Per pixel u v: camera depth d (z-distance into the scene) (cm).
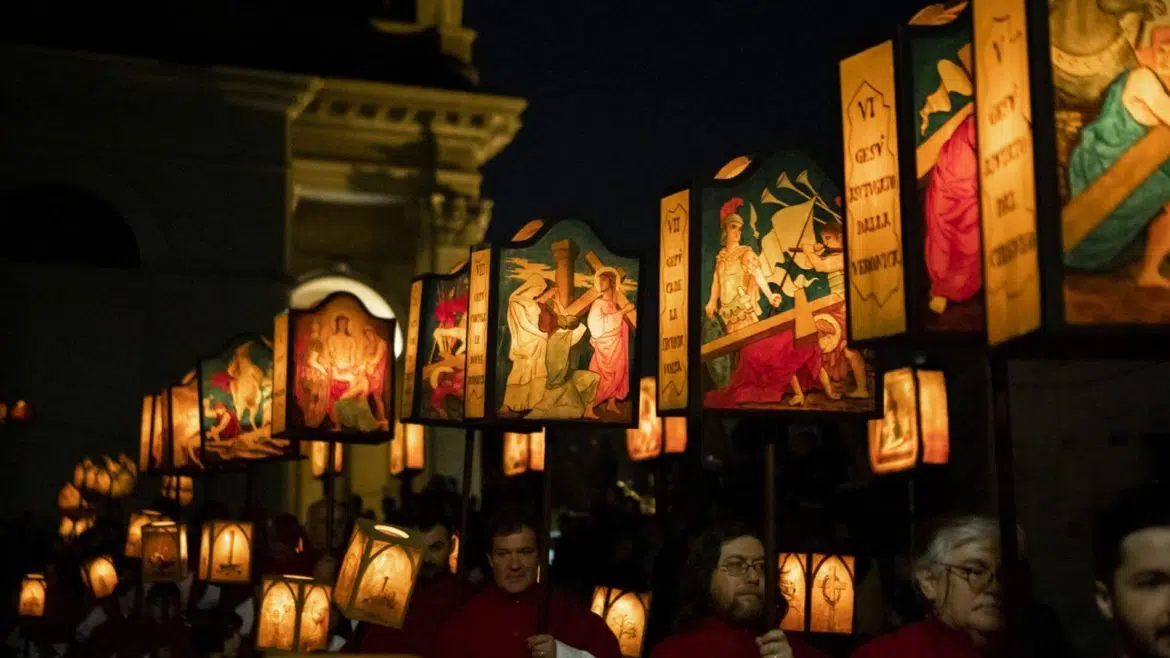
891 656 432
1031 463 750
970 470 814
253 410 1177
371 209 2745
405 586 550
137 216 2452
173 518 1303
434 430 2489
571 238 665
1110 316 306
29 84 2412
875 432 827
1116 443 713
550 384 653
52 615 1273
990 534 428
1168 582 244
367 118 2684
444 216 2708
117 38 2483
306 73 2642
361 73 2700
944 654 427
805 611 686
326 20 2698
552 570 1003
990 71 334
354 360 945
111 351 2420
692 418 542
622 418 656
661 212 574
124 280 2434
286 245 2519
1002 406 362
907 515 853
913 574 446
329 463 912
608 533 1007
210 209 2489
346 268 2706
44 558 1692
